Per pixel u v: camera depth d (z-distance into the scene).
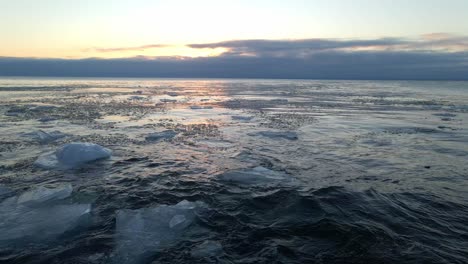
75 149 8.79
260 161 8.87
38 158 8.64
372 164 8.62
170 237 4.77
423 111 20.88
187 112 19.38
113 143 10.73
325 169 8.16
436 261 4.07
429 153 9.81
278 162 8.77
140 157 9.12
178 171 7.95
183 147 10.34
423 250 4.33
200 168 8.21
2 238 4.66
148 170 8.00
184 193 6.55
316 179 7.38
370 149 10.30
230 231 4.98
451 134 12.85
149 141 11.09
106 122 15.02
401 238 4.68
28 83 60.03
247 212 5.66
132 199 6.22
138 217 5.29
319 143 11.12
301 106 23.81
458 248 4.42
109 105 22.39
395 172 7.93
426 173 7.87
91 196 6.34
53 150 9.57
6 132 12.25
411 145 10.88
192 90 45.19
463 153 9.81
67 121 15.14
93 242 4.61
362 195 6.34
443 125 15.12
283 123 15.55
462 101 28.73
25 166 8.08
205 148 10.25
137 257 4.26
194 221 5.27
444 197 6.31
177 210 5.55
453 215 5.50
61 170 7.85
